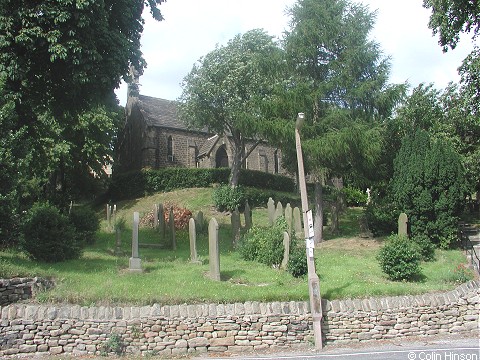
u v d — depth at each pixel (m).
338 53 24.23
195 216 29.81
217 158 46.56
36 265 15.12
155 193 40.53
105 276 14.64
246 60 34.09
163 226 26.20
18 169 16.05
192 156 47.38
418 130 22.72
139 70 21.80
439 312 13.98
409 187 21.28
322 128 22.83
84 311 11.79
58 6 17.44
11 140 15.62
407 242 17.00
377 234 24.64
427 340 13.29
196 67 35.38
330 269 17.67
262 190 38.22
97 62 18.70
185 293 13.09
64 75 19.33
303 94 22.59
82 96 20.36
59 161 33.62
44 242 16.38
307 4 24.33
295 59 24.36
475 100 25.41
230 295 13.16
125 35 21.44
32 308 11.57
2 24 16.97
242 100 32.88
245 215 26.69
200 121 35.75
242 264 18.58
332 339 13.02
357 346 12.73
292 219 23.59
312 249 12.99
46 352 11.37
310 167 23.41
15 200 16.69
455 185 21.11
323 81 23.91
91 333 11.62
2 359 10.98
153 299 12.57
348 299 13.67
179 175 41.06
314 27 23.61
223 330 12.27
